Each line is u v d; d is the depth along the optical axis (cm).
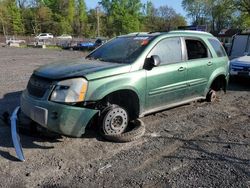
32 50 3791
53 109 470
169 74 611
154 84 584
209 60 725
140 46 596
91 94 494
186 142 540
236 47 1281
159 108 614
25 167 439
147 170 438
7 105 736
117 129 535
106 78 513
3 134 547
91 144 517
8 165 443
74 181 407
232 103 827
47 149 495
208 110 740
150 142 535
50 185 397
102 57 615
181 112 716
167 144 529
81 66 535
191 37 690
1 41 6775
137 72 555
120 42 645
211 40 754
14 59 2134
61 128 474
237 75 1101
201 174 429
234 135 582
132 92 554
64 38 7425
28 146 503
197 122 650
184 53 661
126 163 457
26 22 9475
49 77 489
